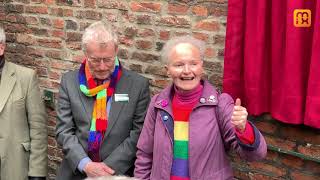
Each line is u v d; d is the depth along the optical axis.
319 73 2.24
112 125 2.62
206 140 2.21
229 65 2.59
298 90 2.33
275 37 2.40
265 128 2.65
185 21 2.85
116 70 2.67
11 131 2.99
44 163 3.11
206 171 2.21
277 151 2.63
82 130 2.63
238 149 2.16
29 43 3.71
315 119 2.28
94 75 2.64
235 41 2.54
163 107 2.31
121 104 2.64
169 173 2.26
